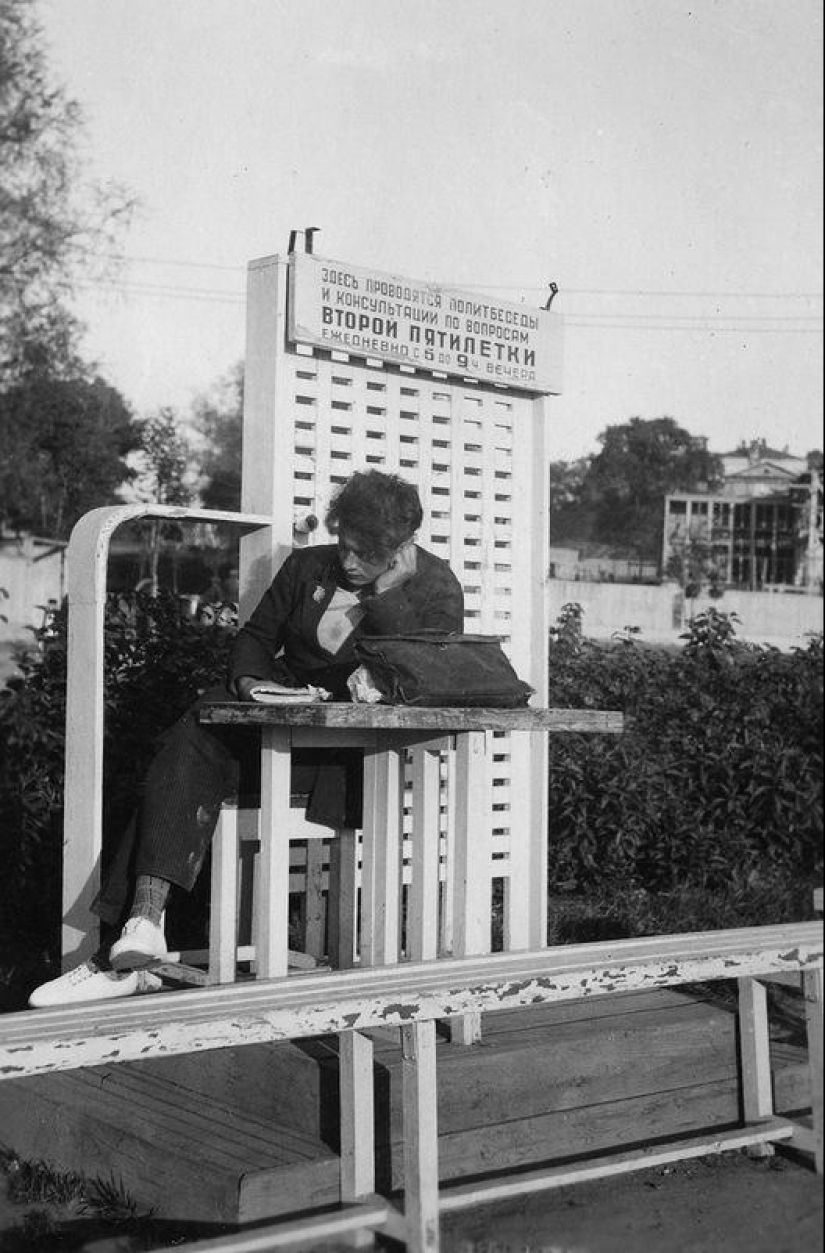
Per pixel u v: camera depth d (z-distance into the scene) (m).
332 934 4.47
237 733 4.20
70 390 34.59
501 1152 3.95
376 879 4.25
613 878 7.63
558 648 9.09
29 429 34.12
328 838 4.79
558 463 55.47
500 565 5.20
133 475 37.72
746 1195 3.91
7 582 32.44
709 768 8.30
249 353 4.68
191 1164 3.64
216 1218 3.56
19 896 6.64
